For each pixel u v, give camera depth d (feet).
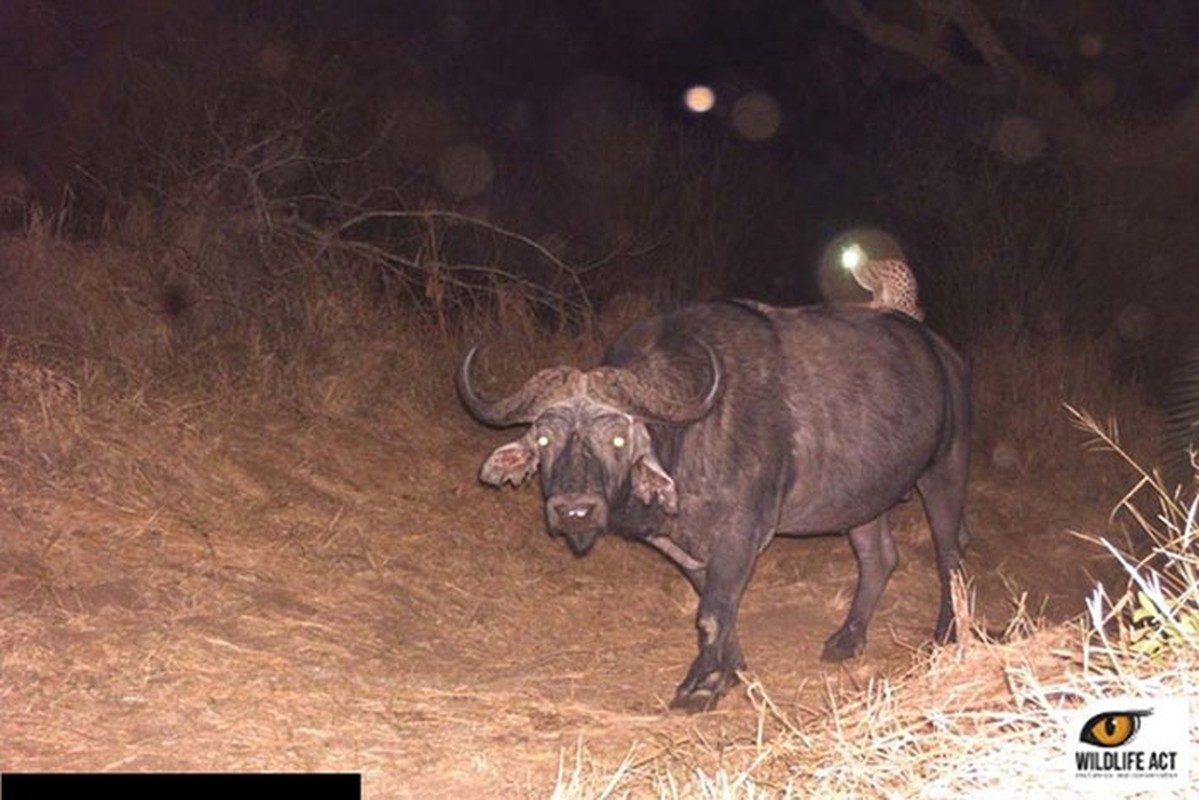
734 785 12.37
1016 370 31.09
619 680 17.99
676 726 15.99
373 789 13.82
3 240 24.49
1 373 21.20
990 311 35.37
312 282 26.40
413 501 22.75
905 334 19.67
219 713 15.40
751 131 50.70
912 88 48.55
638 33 52.39
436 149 35.17
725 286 35.37
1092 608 11.82
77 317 23.54
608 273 32.94
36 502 19.26
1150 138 37.04
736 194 37.45
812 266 39.09
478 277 30.83
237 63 30.78
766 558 23.44
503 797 13.66
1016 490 27.37
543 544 22.53
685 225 35.22
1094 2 40.34
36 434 20.43
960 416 20.52
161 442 21.49
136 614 17.42
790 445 17.99
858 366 18.72
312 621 18.28
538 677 17.89
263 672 16.63
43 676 15.67
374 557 20.65
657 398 16.02
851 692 16.33
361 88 32.96
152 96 29.17
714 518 17.33
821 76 50.70
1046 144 38.93
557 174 36.60
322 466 22.90
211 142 28.22
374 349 25.86
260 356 24.56
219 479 21.52
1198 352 19.16
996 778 10.93
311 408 24.35
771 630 20.62
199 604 17.98
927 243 38.96
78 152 28.68
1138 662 11.39
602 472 15.71
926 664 14.39
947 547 20.49
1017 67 38.93
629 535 16.90
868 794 11.59
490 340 27.43
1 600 16.98
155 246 25.59
